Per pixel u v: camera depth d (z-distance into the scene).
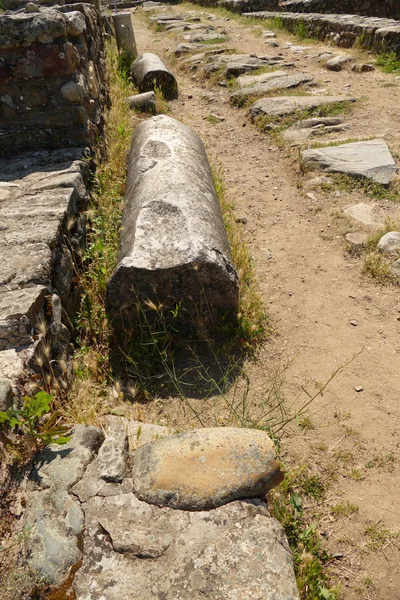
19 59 4.41
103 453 2.29
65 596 1.79
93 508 2.06
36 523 1.98
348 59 8.95
